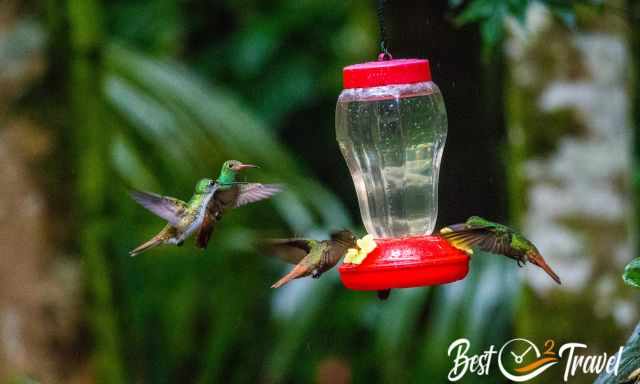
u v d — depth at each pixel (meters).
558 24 10.85
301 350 13.41
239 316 12.30
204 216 7.76
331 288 11.88
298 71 17.12
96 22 11.34
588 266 10.96
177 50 17.44
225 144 11.74
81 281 10.99
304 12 17.14
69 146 11.02
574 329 10.96
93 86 11.24
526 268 11.05
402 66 8.17
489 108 12.09
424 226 8.70
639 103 13.21
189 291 12.12
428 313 11.95
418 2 12.06
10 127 10.84
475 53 11.91
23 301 10.81
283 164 11.95
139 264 11.76
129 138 11.39
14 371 10.71
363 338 13.63
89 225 11.10
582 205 10.97
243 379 12.44
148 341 12.12
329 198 11.95
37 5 10.98
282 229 11.88
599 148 10.96
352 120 8.58
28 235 10.84
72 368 10.92
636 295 11.06
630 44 11.68
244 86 17.19
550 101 10.97
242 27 17.58
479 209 12.25
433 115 8.48
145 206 7.77
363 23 17.25
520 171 11.12
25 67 10.89
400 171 8.64
